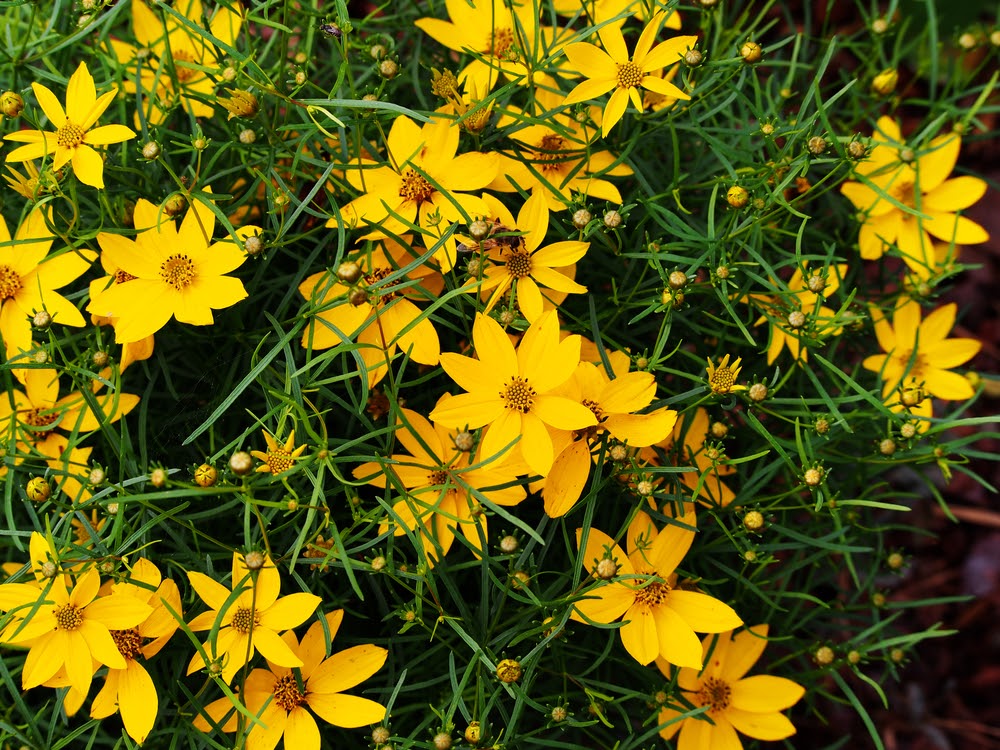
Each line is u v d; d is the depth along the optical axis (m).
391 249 0.40
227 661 0.37
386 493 0.38
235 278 0.38
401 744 0.41
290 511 0.38
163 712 0.39
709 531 0.43
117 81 0.43
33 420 0.41
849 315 0.41
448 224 0.40
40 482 0.37
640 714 0.44
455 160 0.40
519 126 0.41
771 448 0.45
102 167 0.39
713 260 0.41
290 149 0.42
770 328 0.44
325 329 0.40
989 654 0.67
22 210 0.43
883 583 0.68
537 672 0.43
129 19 0.50
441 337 0.44
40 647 0.37
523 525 0.37
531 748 0.44
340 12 0.40
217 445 0.43
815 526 0.47
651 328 0.44
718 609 0.39
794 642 0.49
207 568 0.38
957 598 0.45
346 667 0.39
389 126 0.44
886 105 0.74
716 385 0.39
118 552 0.37
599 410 0.38
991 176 0.79
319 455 0.37
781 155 0.41
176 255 0.39
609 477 0.39
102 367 0.40
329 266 0.42
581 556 0.38
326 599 0.42
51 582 0.36
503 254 0.39
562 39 0.44
